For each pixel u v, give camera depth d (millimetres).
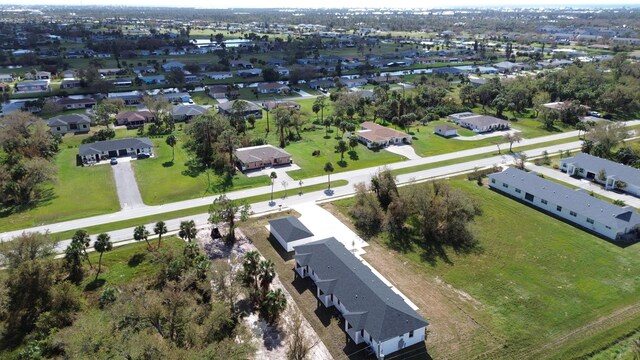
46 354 44781
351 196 84062
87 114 137250
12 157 92750
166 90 179500
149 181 90375
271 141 118312
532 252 64625
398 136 115750
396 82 197625
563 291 55531
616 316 50938
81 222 73500
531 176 85000
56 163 100312
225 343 41844
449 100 154625
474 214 76062
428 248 66562
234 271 57188
